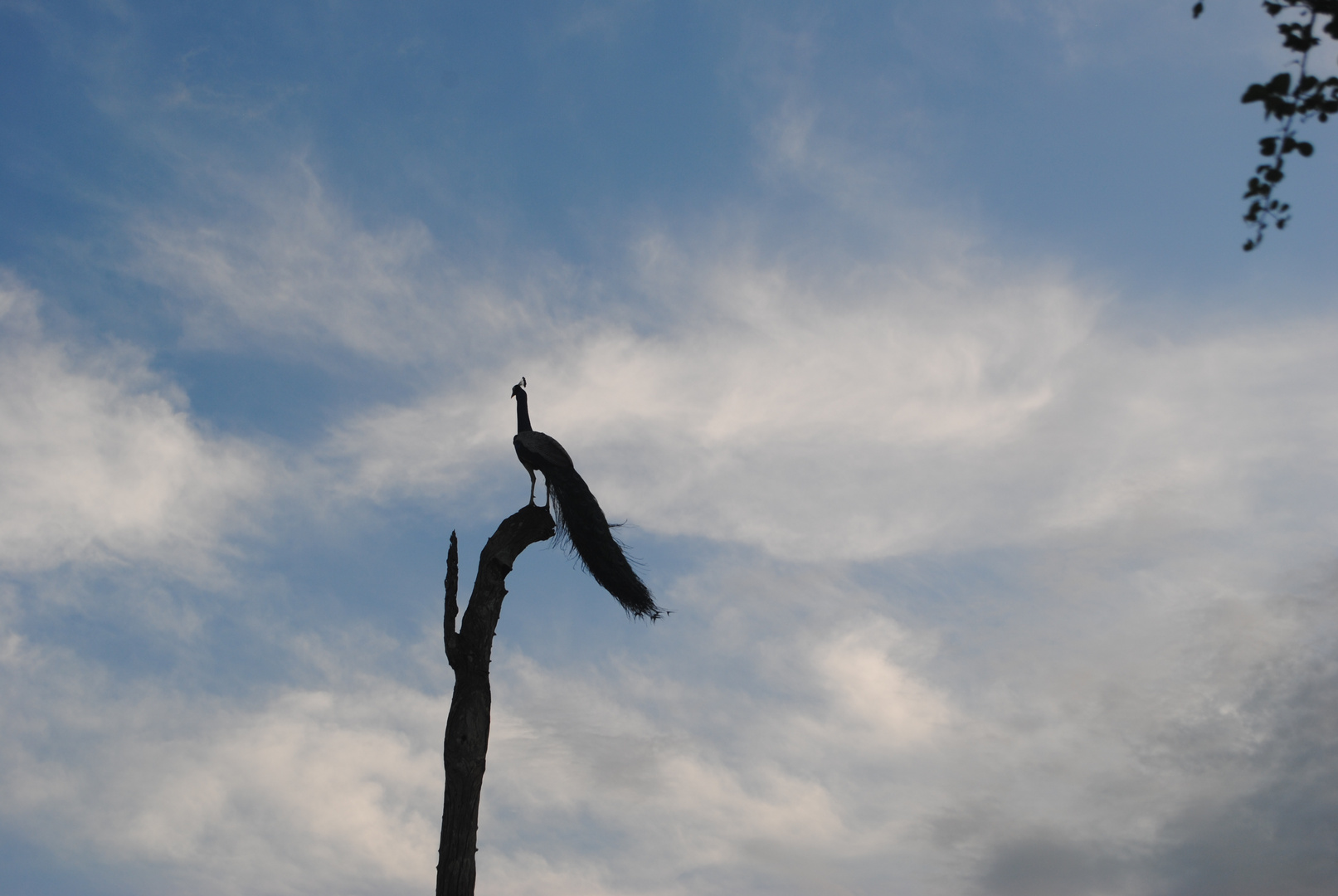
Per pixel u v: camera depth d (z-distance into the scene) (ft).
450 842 38.68
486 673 41.88
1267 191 23.85
